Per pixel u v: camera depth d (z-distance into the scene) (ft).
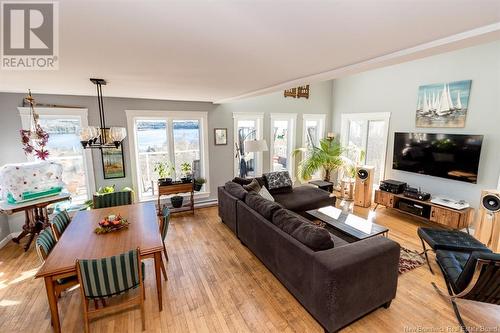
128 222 8.98
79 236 7.89
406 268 9.97
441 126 14.08
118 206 11.02
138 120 15.49
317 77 8.14
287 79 8.84
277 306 7.99
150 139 15.99
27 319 7.54
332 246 7.41
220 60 6.31
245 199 11.80
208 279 9.41
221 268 10.14
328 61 6.44
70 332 7.04
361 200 17.72
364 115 18.98
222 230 13.85
